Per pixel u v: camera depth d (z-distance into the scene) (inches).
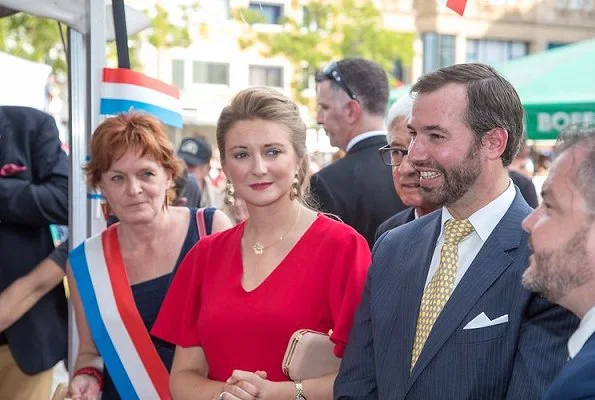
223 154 124.4
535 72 374.0
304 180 125.3
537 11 1498.5
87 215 169.0
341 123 194.7
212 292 124.3
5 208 161.8
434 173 104.4
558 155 84.0
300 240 122.3
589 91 345.4
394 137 147.3
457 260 105.5
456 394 98.5
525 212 104.3
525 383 94.5
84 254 148.4
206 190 384.2
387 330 107.7
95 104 167.9
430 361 100.6
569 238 80.6
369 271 114.0
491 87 104.1
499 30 1469.0
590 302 81.4
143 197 141.5
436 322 101.7
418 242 111.1
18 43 702.5
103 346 144.9
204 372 129.1
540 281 82.9
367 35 993.5
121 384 144.0
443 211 109.9
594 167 80.3
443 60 1419.8
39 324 165.9
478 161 103.7
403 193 141.4
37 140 167.2
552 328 95.5
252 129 121.1
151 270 146.5
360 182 179.3
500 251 101.7
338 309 117.8
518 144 106.5
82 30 173.3
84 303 146.2
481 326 99.0
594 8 1542.8
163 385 143.6
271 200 121.1
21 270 166.2
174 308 132.5
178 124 177.0
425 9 1403.8
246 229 126.8
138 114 146.3
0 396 170.4
